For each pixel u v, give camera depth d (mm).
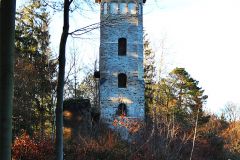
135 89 40438
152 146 27438
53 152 24484
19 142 24531
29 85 31781
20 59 32281
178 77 54812
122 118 37688
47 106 33812
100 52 41031
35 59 33969
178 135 30438
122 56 40938
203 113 52719
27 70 31859
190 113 50219
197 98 53000
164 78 49188
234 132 54812
